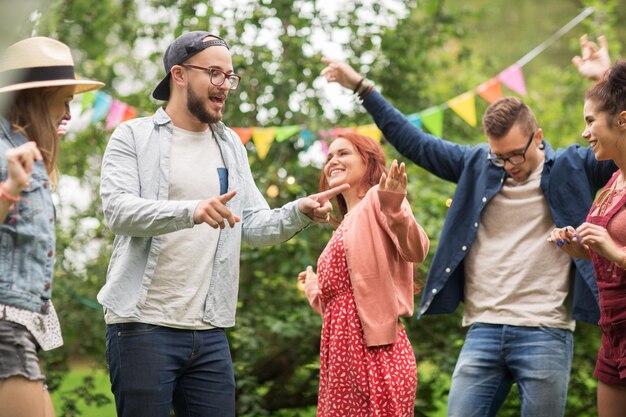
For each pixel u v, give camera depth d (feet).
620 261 10.36
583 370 19.54
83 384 21.06
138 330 10.55
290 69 19.35
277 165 19.15
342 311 11.10
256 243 11.50
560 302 12.33
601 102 11.12
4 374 8.84
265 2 19.56
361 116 20.18
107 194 10.53
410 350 11.20
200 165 11.10
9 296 8.93
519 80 17.38
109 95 18.71
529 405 12.16
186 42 11.05
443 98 21.50
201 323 10.85
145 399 10.50
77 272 20.56
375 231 11.07
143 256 10.64
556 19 41.29
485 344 12.56
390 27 20.17
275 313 18.98
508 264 12.51
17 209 9.00
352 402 10.94
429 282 13.05
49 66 9.70
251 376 19.22
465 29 21.97
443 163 13.58
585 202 12.42
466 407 12.50
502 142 12.39
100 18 21.84
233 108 19.38
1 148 9.07
